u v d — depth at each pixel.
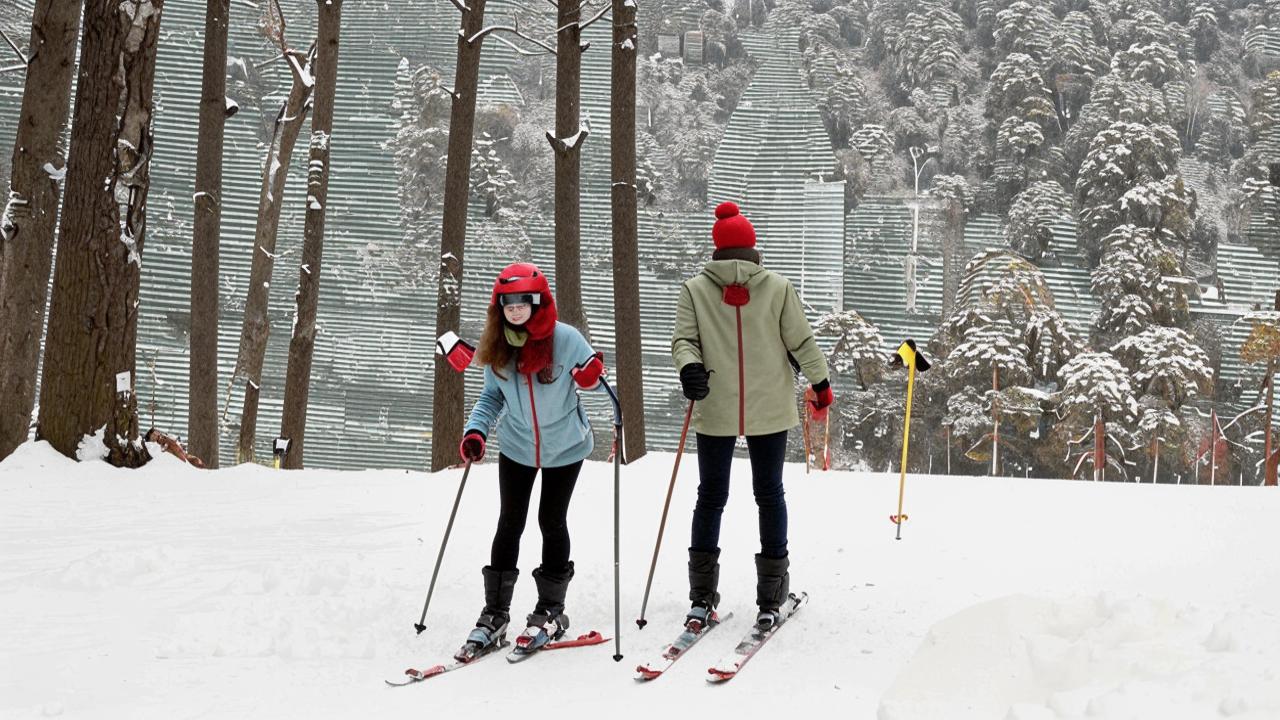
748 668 3.71
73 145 8.63
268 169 17.62
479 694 3.48
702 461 4.34
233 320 33.66
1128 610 3.38
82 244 8.60
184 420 30.02
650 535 6.02
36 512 6.73
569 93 12.33
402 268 35.69
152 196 32.94
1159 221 38.34
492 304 3.94
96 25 8.60
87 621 4.25
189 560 5.33
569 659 3.88
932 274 38.81
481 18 13.81
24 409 9.52
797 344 4.31
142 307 31.64
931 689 3.29
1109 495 6.96
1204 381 31.22
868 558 5.37
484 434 4.11
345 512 6.79
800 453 32.44
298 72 17.84
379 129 37.91
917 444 31.95
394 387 33.72
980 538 5.76
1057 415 29.55
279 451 15.24
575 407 4.05
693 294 4.34
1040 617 3.54
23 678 3.52
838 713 3.20
